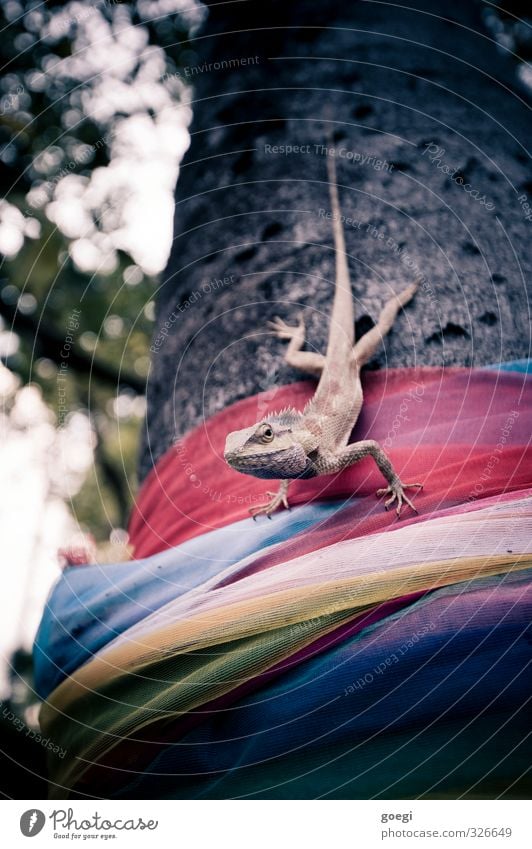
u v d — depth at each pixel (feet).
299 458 0.90
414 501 0.87
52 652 0.97
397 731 0.80
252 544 0.91
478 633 0.80
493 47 1.45
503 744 0.78
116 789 0.87
